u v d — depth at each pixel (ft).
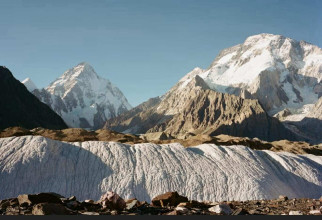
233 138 400.06
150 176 184.34
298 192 208.74
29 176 172.55
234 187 185.47
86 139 330.54
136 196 172.24
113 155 196.95
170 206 46.42
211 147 222.28
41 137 196.13
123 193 172.04
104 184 177.17
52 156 186.19
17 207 40.14
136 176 182.80
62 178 177.37
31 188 168.96
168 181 181.47
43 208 34.45
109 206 41.19
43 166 178.29
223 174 194.29
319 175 229.25
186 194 178.91
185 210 39.42
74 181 177.58
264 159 230.48
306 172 227.61
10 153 184.03
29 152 184.24
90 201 47.19
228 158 212.64
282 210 46.11
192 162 202.49
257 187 187.11
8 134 301.84
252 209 46.62
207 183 185.37
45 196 42.78
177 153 208.23
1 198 161.68
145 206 44.19
